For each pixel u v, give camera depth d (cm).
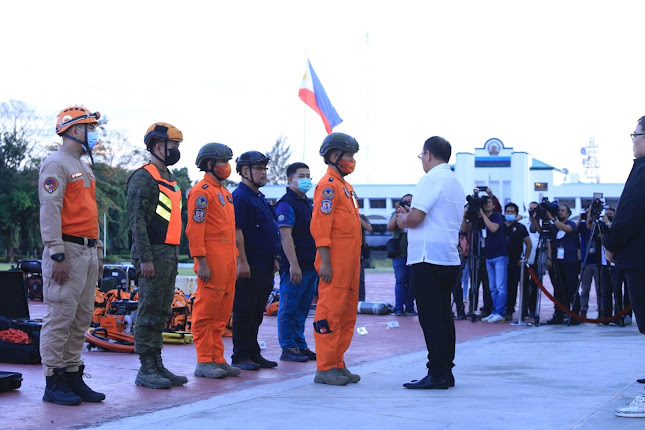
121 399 560
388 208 6322
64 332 538
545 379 654
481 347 887
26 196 4941
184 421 484
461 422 480
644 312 503
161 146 606
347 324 654
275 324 1173
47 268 530
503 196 5459
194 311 672
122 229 5559
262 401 551
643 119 512
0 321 750
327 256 625
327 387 615
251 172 739
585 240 1222
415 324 1185
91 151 554
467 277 1375
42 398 554
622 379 652
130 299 932
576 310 1217
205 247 653
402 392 591
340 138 635
